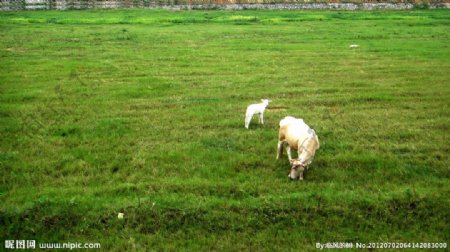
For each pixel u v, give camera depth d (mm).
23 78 20969
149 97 18250
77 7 58062
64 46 30094
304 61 25906
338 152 12641
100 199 9984
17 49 28766
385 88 19797
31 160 12023
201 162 11992
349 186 10711
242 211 9633
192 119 15516
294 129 11344
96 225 9305
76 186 10719
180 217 9461
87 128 14414
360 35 36594
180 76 21891
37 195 10125
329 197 10008
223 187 10594
